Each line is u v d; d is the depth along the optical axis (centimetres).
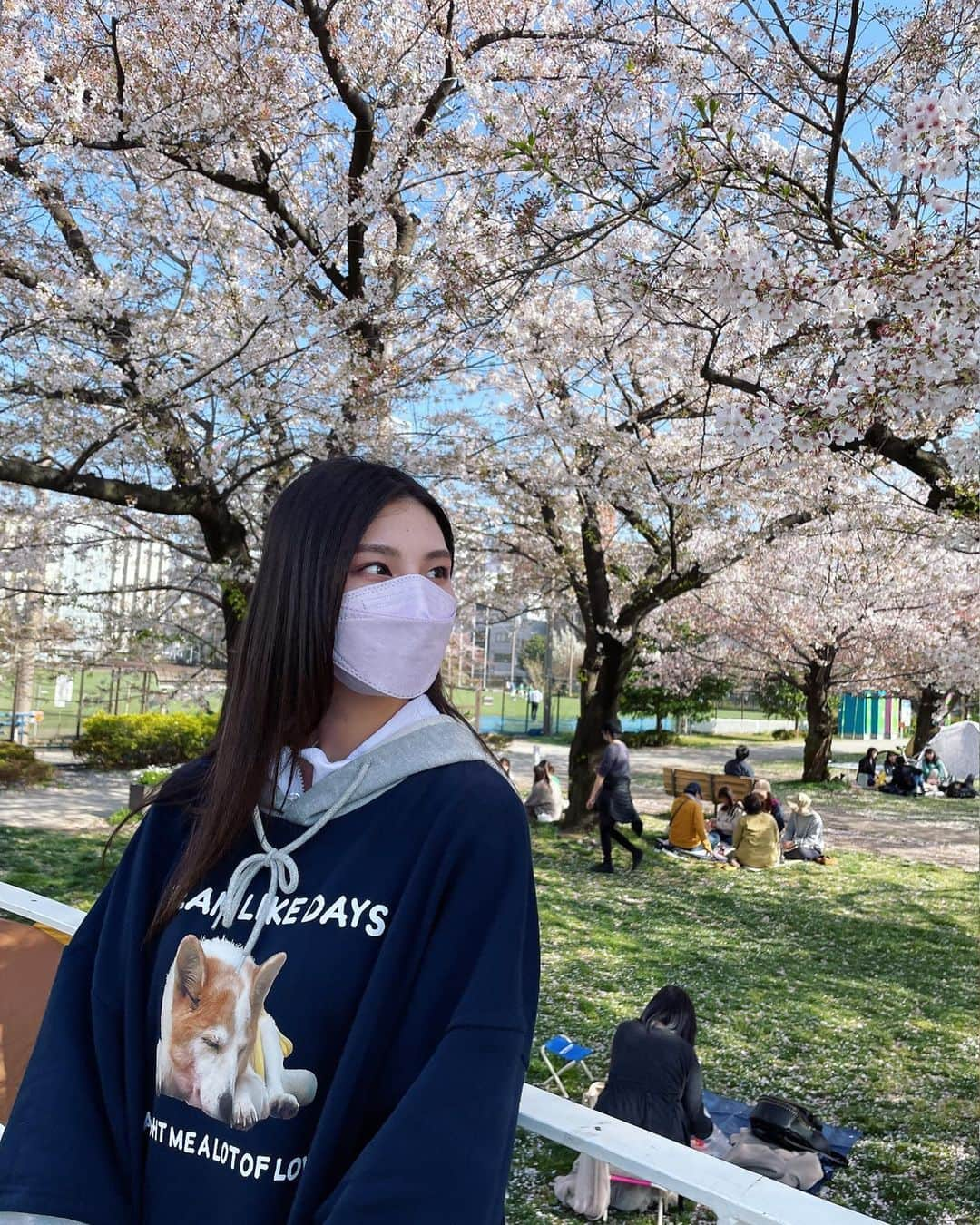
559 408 1129
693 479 943
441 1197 85
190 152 745
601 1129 116
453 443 1092
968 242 400
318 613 117
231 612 1021
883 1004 702
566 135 533
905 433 635
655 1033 427
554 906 952
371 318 794
